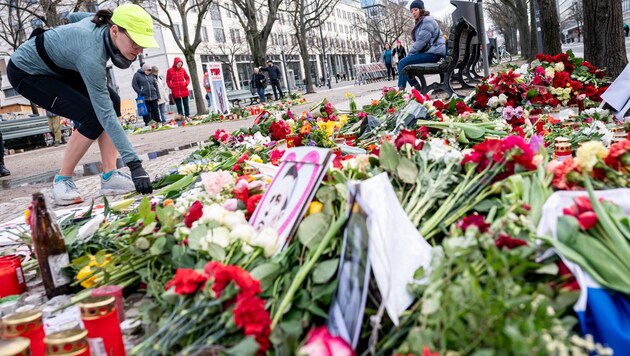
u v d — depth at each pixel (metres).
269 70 31.03
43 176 9.20
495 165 2.38
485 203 2.25
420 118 4.69
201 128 17.42
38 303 2.82
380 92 20.77
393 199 2.07
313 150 2.46
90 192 6.25
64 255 2.82
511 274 1.67
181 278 1.94
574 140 4.41
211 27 59.75
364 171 2.67
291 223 2.25
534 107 6.30
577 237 1.78
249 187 2.99
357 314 1.72
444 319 1.50
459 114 5.50
